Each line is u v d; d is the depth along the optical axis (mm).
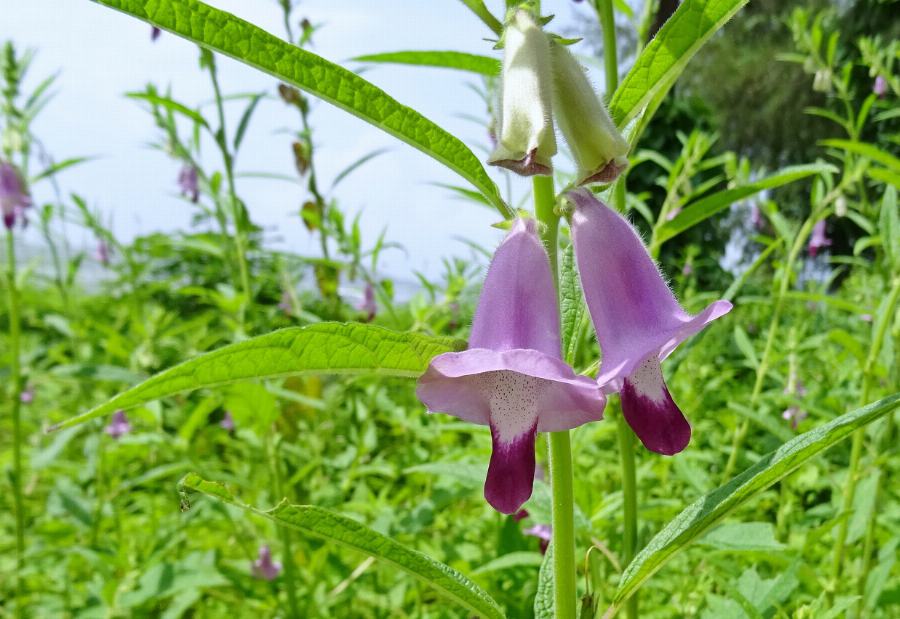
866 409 1253
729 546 2104
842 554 2924
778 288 4004
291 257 4762
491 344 1311
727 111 21234
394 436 6105
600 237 1386
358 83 1394
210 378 1286
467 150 1461
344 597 3842
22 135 4559
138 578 3834
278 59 1367
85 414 1281
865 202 3879
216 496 1386
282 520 1390
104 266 8602
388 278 5445
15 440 4238
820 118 19266
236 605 4293
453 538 4355
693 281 7715
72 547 4039
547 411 1300
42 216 5645
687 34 1400
